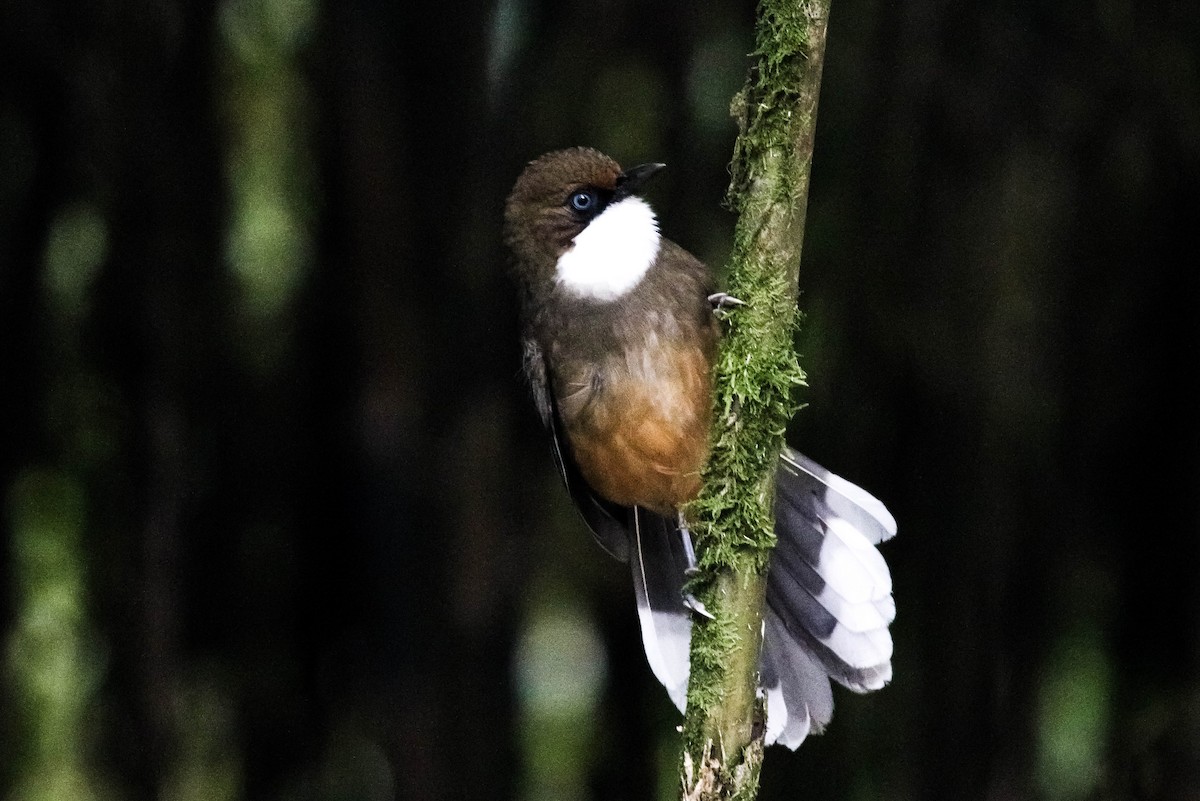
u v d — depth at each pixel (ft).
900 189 33.65
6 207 33.55
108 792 33.06
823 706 27.17
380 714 33.09
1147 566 33.35
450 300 33.09
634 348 27.37
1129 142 33.22
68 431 33.86
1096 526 33.58
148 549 33.17
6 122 33.37
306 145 34.27
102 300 33.35
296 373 34.17
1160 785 32.12
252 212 34.47
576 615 36.91
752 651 21.76
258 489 34.24
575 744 36.40
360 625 34.55
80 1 32.76
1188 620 32.71
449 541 32.91
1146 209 33.30
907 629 33.63
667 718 35.12
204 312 33.37
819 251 34.19
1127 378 33.42
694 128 34.27
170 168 32.89
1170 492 33.14
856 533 27.76
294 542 34.45
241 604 34.55
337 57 33.14
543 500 35.81
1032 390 33.55
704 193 34.09
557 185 28.76
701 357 27.17
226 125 33.94
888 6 33.81
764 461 21.79
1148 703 33.17
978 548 33.17
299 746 34.71
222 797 34.35
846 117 33.96
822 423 33.96
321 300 33.81
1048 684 33.91
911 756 33.09
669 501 28.43
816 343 34.17
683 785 21.79
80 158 33.12
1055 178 33.47
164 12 32.96
